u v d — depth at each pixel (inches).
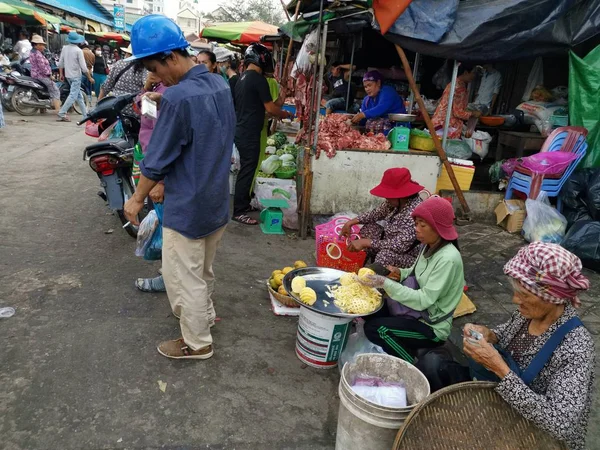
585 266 180.5
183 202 99.7
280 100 237.1
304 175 194.1
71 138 362.9
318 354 112.7
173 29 96.3
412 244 125.0
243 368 112.9
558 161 197.5
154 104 113.3
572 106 207.5
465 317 145.7
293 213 209.6
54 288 140.4
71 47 437.1
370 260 156.6
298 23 225.1
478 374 85.8
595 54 201.9
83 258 161.6
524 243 200.5
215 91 99.5
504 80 282.8
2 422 90.6
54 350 112.7
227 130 102.3
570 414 63.9
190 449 88.4
